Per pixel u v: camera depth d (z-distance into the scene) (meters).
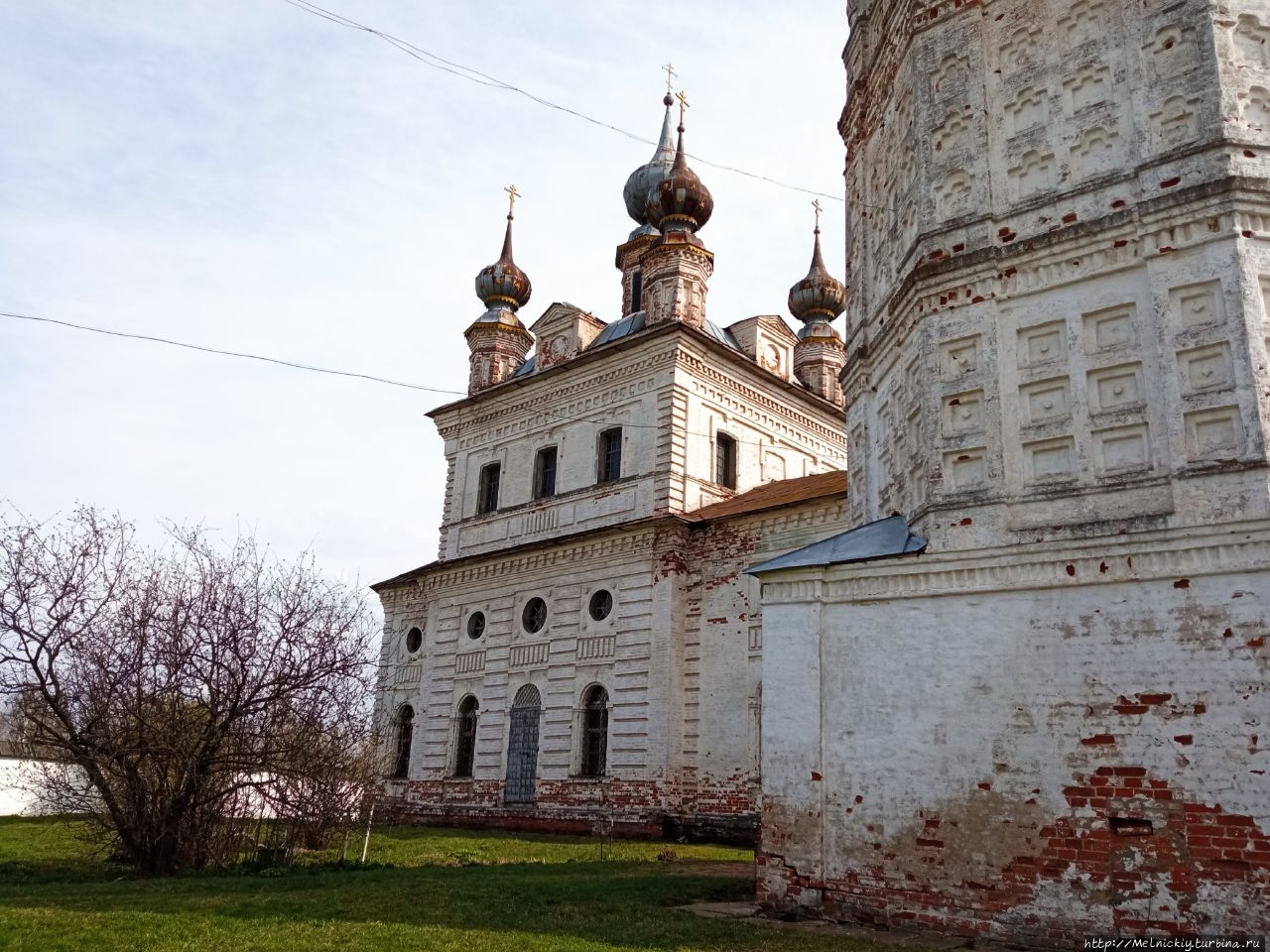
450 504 36.53
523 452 34.53
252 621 16.41
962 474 11.76
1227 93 10.83
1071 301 11.48
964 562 11.28
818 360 38.78
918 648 11.36
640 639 27.92
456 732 32.53
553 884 14.10
